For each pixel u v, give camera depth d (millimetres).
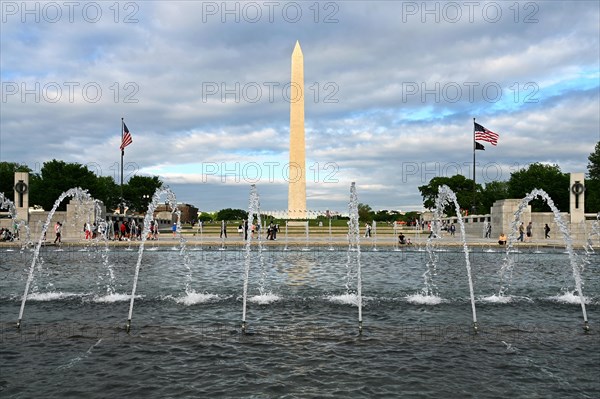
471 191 112312
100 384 8219
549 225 48562
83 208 47250
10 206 46156
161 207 107125
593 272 22719
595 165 80375
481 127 57438
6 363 9227
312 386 8109
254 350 9945
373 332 11352
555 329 11758
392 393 7852
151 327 11773
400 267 24750
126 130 57750
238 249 36562
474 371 8844
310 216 80812
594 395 7852
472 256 31422
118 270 23172
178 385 8156
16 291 16828
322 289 17281
